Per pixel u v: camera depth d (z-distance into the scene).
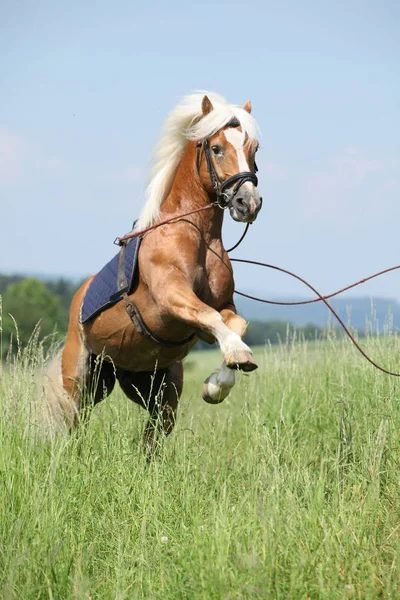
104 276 8.86
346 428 8.55
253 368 7.00
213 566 5.39
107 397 9.85
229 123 7.92
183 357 9.00
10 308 65.50
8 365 8.43
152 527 6.63
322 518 6.10
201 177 8.05
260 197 7.73
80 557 5.85
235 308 8.43
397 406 8.90
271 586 5.19
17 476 6.81
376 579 5.50
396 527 6.43
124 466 7.43
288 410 10.44
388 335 11.43
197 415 9.79
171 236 7.98
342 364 11.45
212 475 7.61
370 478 7.27
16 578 5.52
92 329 9.02
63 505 6.49
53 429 8.12
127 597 5.49
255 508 5.99
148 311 8.24
